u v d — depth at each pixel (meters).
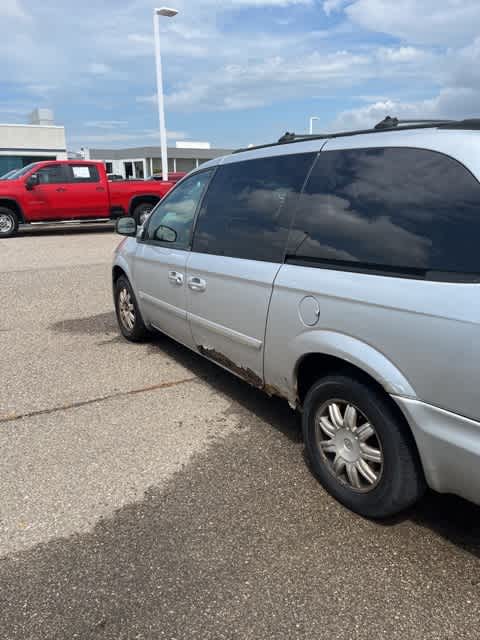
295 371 2.86
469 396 1.97
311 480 2.97
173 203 4.37
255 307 3.07
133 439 3.45
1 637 1.99
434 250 2.14
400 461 2.35
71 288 8.10
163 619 2.06
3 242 13.75
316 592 2.18
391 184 2.40
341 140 2.78
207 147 63.69
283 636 1.98
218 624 2.04
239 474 3.04
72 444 3.39
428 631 1.99
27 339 5.61
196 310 3.79
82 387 4.31
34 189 14.48
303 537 2.50
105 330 5.95
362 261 2.44
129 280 5.10
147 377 4.52
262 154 3.37
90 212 15.22
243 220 3.34
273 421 3.70
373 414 2.42
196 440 3.43
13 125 36.38
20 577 2.28
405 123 2.61
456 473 2.11
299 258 2.81
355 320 2.39
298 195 2.92
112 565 2.34
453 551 2.40
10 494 2.87
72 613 2.10
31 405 3.97
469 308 1.95
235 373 3.57
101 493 2.87
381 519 2.61
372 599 2.14
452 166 2.15
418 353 2.12
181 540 2.50
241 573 2.29
